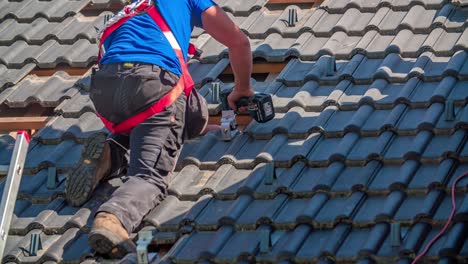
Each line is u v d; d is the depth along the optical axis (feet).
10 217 53.31
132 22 56.39
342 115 58.59
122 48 55.31
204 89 63.36
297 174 54.65
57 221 55.01
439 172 52.01
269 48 65.67
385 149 54.70
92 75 55.36
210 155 57.93
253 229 52.11
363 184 52.49
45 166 59.00
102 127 61.62
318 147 56.34
